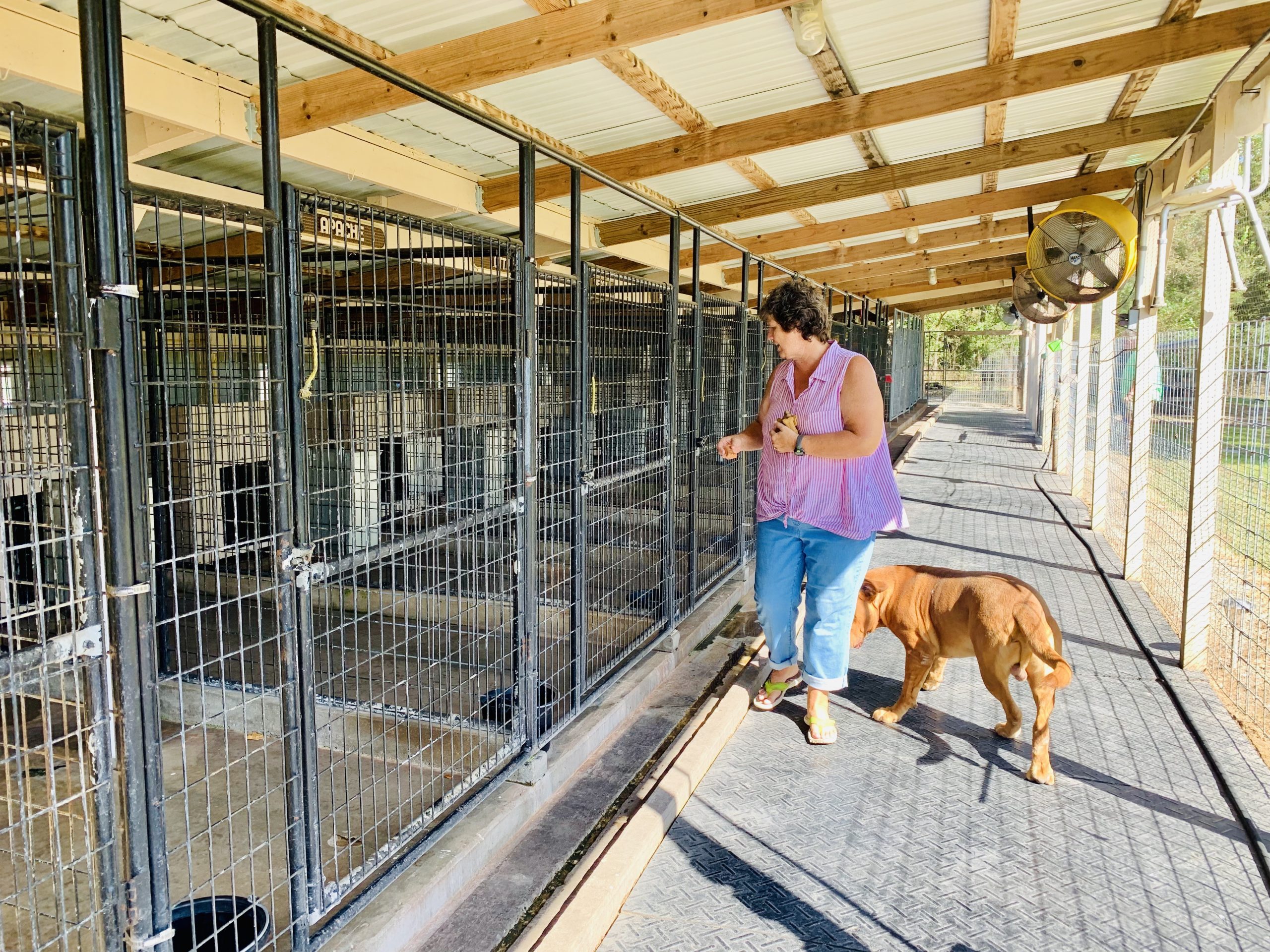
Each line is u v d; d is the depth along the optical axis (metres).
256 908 1.89
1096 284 5.92
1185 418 5.45
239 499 3.99
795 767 3.30
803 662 3.51
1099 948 2.26
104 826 1.49
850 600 3.38
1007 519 8.19
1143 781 3.17
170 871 2.60
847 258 10.62
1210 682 4.07
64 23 3.16
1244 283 4.16
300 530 1.91
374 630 4.70
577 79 4.20
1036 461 12.66
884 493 3.29
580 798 3.06
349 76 3.78
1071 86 4.35
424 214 5.70
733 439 3.68
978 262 13.53
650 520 4.16
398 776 2.41
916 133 5.98
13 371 1.71
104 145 1.41
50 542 1.43
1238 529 5.38
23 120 1.33
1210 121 4.79
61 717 3.65
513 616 2.88
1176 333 5.62
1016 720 3.48
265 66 1.75
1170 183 5.68
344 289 2.76
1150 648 4.54
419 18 3.45
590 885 2.41
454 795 2.58
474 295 2.90
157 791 1.56
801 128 4.84
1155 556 6.14
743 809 2.99
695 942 2.29
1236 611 4.38
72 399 1.43
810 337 3.17
